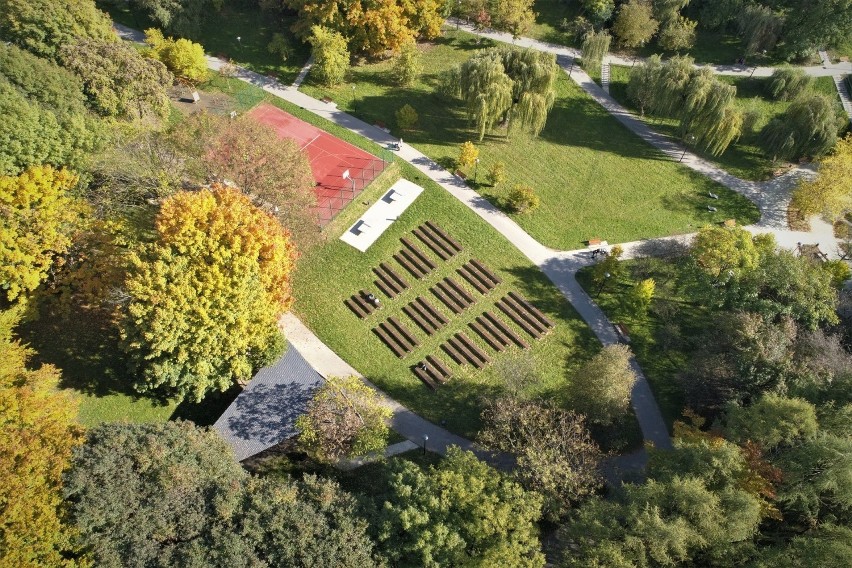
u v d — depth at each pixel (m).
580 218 71.31
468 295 62.72
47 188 49.38
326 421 46.69
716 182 76.62
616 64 90.25
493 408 49.66
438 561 39.34
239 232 48.84
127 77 63.88
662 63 81.38
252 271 48.41
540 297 64.00
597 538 39.03
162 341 45.12
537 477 43.28
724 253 59.09
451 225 68.62
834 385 49.56
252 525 40.16
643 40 89.06
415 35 84.81
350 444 47.53
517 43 91.94
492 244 67.56
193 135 57.94
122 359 52.66
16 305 48.81
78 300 53.72
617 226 70.94
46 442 39.59
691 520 39.25
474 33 92.81
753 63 90.94
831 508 42.03
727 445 42.94
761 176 77.69
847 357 52.09
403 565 40.16
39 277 48.34
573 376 56.97
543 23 95.44
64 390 50.31
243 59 84.19
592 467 45.31
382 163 73.31
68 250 50.38
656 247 66.38
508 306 62.75
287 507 41.03
